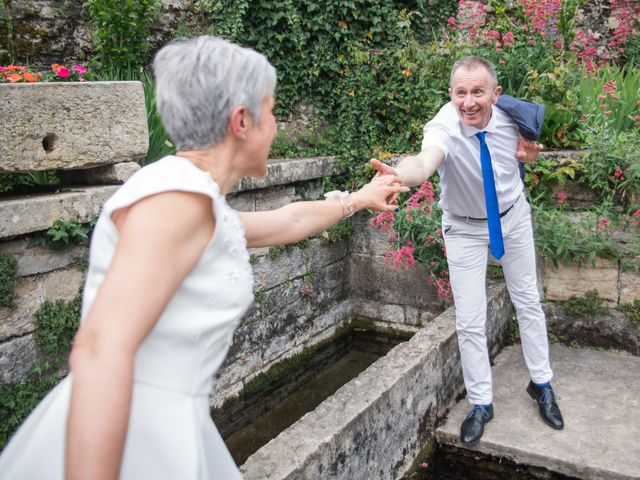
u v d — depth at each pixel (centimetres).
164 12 551
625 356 427
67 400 115
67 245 310
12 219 278
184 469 113
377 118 599
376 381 295
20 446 118
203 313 112
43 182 343
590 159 429
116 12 492
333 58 602
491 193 281
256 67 117
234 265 116
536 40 593
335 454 245
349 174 591
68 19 503
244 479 212
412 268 562
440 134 277
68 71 374
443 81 589
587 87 537
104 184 333
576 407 357
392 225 514
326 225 176
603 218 418
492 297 416
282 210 168
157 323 109
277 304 509
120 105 318
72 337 320
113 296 93
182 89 113
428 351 333
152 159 411
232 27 572
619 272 422
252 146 121
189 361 115
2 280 281
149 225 99
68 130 296
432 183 502
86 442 84
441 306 556
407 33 633
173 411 113
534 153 296
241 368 473
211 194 105
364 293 595
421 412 324
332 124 614
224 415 454
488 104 273
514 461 319
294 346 530
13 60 467
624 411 350
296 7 586
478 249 310
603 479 295
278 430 446
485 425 339
